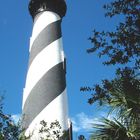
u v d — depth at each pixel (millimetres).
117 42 8883
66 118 22750
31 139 20141
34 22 28406
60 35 27500
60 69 24953
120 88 9234
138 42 8766
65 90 24391
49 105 22656
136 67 8906
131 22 8836
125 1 8906
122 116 9117
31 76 24562
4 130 15109
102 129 9266
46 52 25375
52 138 19469
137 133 8930
